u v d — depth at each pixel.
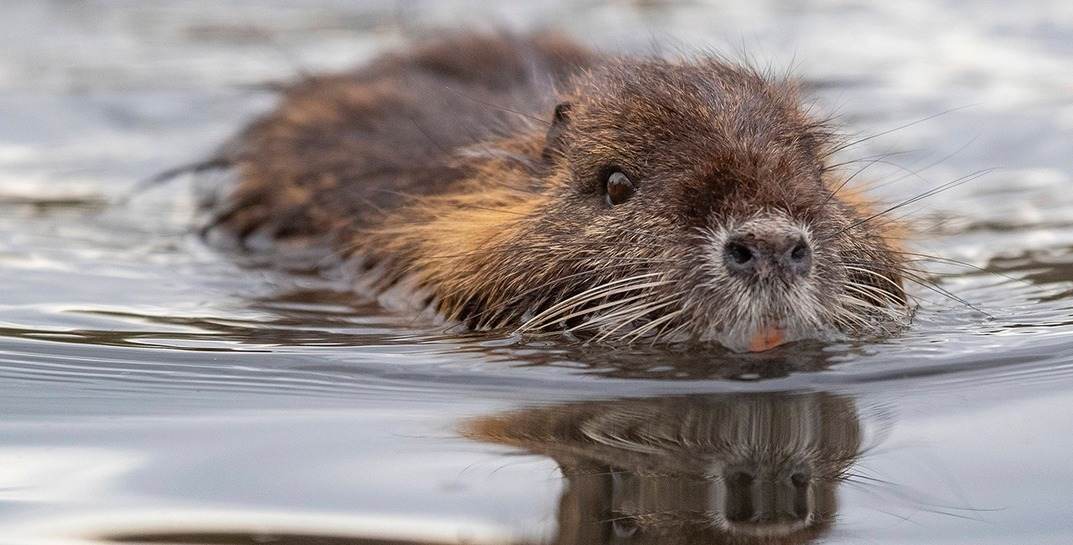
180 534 9.84
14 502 10.41
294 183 19.86
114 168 24.94
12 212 21.97
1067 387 12.59
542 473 10.84
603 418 12.03
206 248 20.00
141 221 21.62
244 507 10.29
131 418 12.21
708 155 14.04
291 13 34.91
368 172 18.75
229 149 22.59
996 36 31.14
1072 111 25.64
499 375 13.30
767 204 13.64
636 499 10.36
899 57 29.59
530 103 18.33
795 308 13.38
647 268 13.91
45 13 35.06
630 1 34.56
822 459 11.09
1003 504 10.27
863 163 19.72
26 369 13.56
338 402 12.62
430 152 18.28
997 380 12.88
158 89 28.94
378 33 32.47
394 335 14.98
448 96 19.67
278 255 19.39
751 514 10.08
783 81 16.23
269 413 12.32
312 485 10.69
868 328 14.45
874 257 14.65
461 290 15.52
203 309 16.27
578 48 21.11
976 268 17.75
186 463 11.16
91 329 15.13
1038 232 19.66
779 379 13.02
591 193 14.84
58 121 27.30
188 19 34.66
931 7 33.78
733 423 11.86
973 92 27.08
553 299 14.66
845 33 31.56
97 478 10.86
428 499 10.38
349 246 18.19
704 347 13.91
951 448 11.27
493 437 11.63
